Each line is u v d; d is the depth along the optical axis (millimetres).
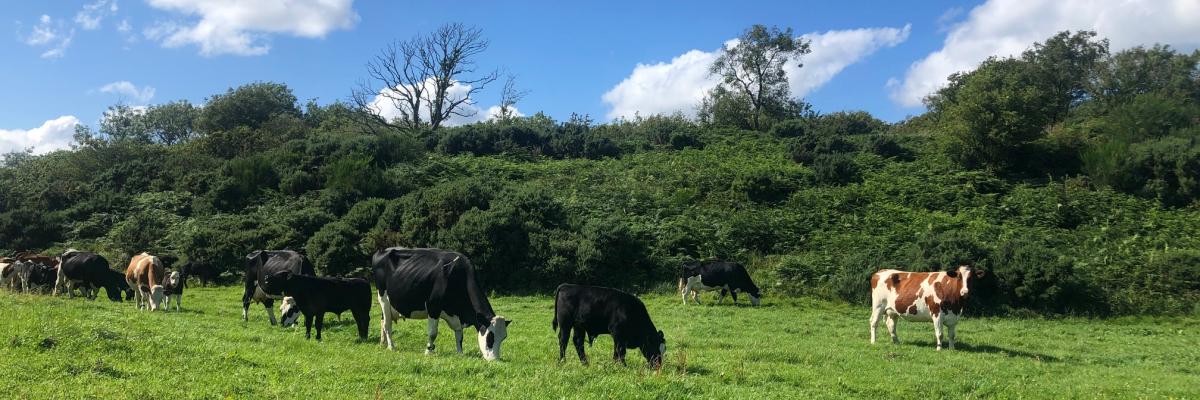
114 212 35406
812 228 30094
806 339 16359
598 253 25906
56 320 10148
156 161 42062
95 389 7273
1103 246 26734
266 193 36125
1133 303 22359
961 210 31609
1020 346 16234
